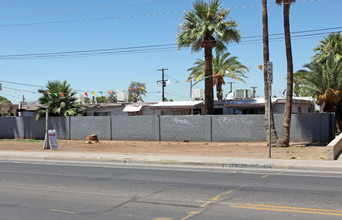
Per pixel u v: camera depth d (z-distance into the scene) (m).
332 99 24.09
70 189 9.33
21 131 30.45
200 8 25.11
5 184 10.14
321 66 24.86
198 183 9.98
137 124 26.14
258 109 31.03
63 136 28.69
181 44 26.00
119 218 6.55
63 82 30.27
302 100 30.55
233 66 37.19
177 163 14.29
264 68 19.75
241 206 7.28
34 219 6.55
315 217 6.42
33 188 9.51
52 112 29.69
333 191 8.69
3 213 6.99
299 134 21.69
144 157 15.78
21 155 17.53
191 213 6.81
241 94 32.47
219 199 7.94
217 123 23.80
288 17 18.62
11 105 46.16
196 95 34.75
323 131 21.09
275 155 16.14
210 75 25.67
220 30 24.72
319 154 15.93
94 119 27.56
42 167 13.99
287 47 18.78
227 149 19.61
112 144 24.19
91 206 7.48
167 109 33.38
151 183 10.08
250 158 14.93
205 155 16.86
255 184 9.72
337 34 30.33
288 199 7.85
